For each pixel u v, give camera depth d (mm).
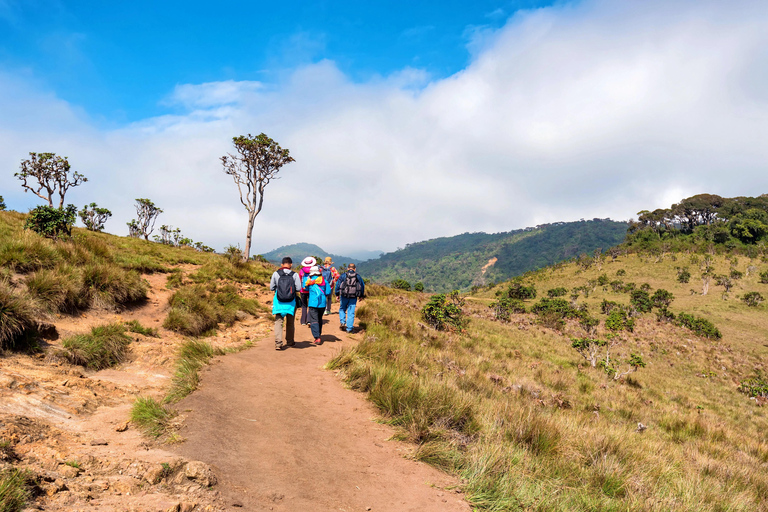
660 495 4156
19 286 6055
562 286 112312
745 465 7520
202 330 8406
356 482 3354
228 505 2633
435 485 3523
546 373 14484
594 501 3617
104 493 2389
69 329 5703
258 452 3607
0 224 11359
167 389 4852
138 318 7711
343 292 10297
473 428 4895
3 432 2693
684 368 28203
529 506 3332
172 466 2922
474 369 10133
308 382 5965
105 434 3346
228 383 5383
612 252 140750
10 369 3953
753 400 20703
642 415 11766
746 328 61875
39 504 2086
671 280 101125
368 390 5910
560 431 5379
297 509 2797
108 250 11711
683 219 161875
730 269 100062
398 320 13727
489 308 53719
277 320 7648
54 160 36906
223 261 18000
